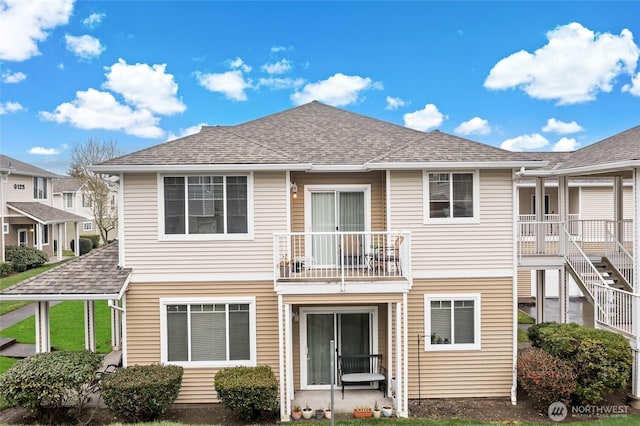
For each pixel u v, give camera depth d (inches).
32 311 773.3
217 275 432.8
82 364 386.0
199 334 433.7
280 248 435.2
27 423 378.3
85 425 372.2
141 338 430.6
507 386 444.1
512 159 433.1
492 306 446.0
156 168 415.5
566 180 580.7
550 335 437.7
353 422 384.2
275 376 419.5
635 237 443.5
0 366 509.7
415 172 444.5
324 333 467.2
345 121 604.1
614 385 399.9
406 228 444.8
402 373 407.8
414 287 442.9
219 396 387.5
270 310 434.9
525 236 591.2
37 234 1242.0
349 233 405.7
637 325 418.0
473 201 445.4
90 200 1662.2
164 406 382.0
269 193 436.1
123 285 411.8
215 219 433.7
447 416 402.3
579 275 525.3
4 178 1168.2
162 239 430.9
